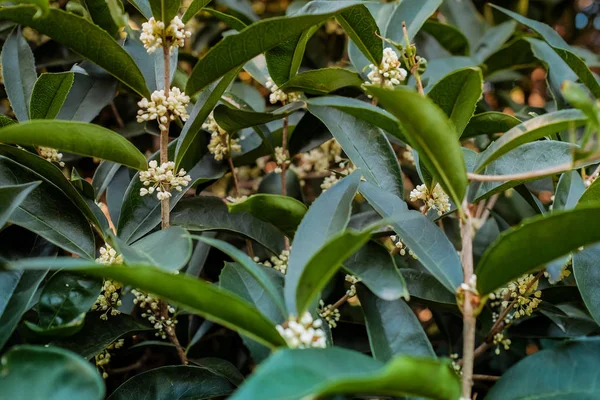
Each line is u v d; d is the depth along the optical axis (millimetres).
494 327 588
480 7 1017
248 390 418
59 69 741
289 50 599
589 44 1068
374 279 507
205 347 677
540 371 502
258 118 602
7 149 555
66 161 692
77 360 452
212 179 641
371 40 598
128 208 594
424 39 838
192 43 848
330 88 634
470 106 530
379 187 556
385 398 538
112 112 778
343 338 614
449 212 580
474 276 499
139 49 646
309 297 480
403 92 466
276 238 626
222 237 698
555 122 503
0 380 449
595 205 457
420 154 501
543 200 795
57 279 538
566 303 620
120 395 544
